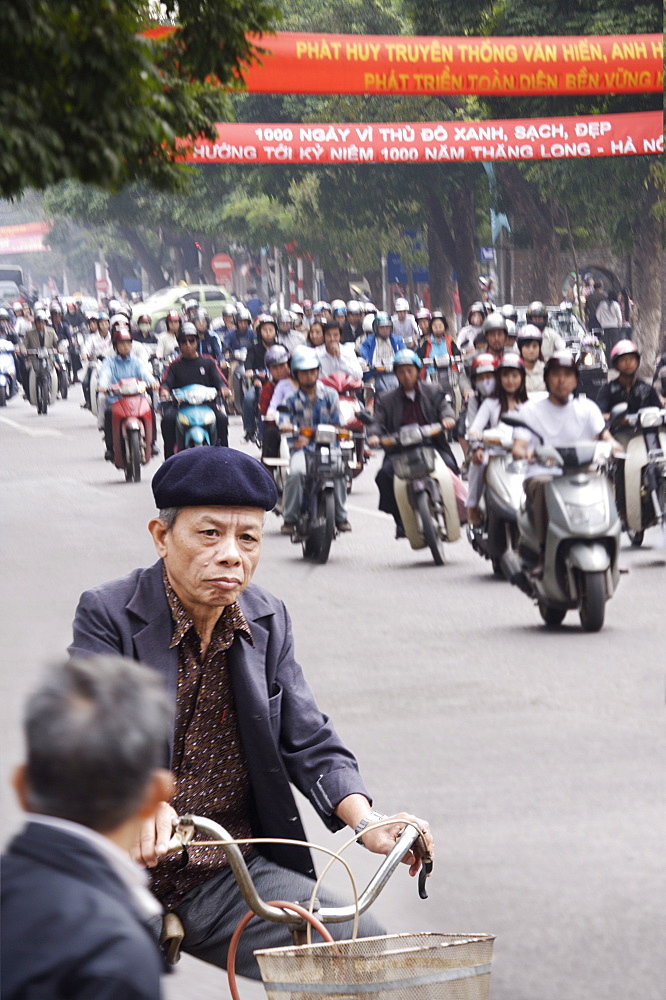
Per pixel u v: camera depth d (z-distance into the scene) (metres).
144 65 19.66
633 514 29.58
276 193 101.81
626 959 9.83
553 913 10.62
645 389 29.55
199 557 6.93
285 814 7.08
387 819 6.68
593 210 82.69
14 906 3.90
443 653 19.97
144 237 180.25
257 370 49.72
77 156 19.55
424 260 113.38
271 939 6.83
